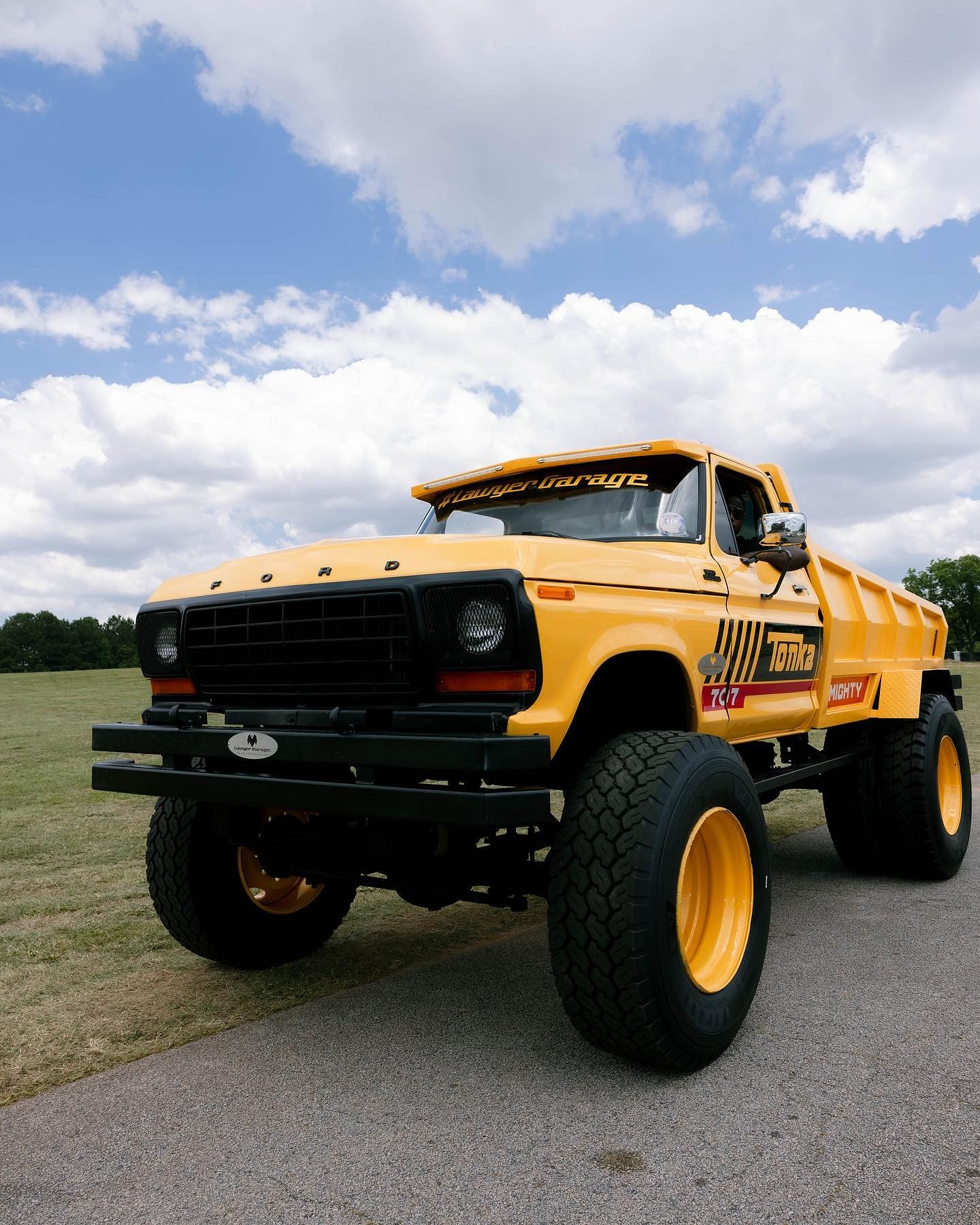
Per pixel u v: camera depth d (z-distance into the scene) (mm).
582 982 2775
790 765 5031
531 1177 2283
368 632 2957
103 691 29016
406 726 2803
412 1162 2365
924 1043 3057
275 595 3176
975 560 106000
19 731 16328
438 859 3328
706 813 3043
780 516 4090
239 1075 2922
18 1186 2299
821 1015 3346
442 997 3615
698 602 3699
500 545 2877
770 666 4230
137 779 3455
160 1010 3543
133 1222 2133
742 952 3197
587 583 3029
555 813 7590
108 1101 2760
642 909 2734
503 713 2689
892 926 4531
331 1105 2701
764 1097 2695
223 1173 2334
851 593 5430
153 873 3834
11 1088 2873
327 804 2857
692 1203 2156
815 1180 2240
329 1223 2107
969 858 6219
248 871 4008
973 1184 2207
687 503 4047
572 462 4219
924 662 6496
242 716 3227
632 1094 2734
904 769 5344
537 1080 2844
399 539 3172
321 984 3820
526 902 3332
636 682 3684
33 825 7652
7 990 3795
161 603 3637
